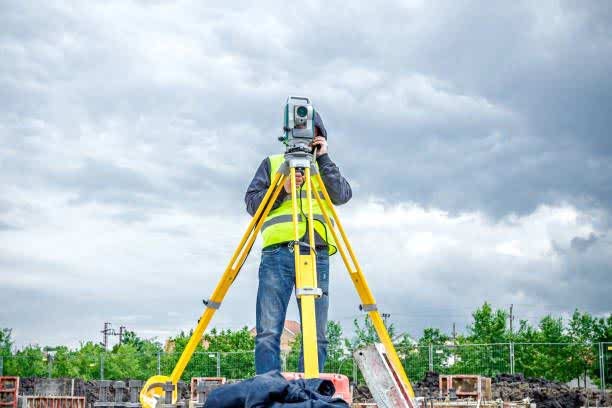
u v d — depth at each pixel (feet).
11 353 108.37
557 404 54.13
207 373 87.30
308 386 11.45
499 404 38.86
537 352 104.22
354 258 15.93
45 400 50.44
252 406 10.39
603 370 81.35
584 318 108.17
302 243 15.33
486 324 112.68
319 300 17.83
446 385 49.06
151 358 113.39
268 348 17.39
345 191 17.74
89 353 119.85
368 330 80.28
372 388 11.80
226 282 16.55
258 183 18.37
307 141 16.55
